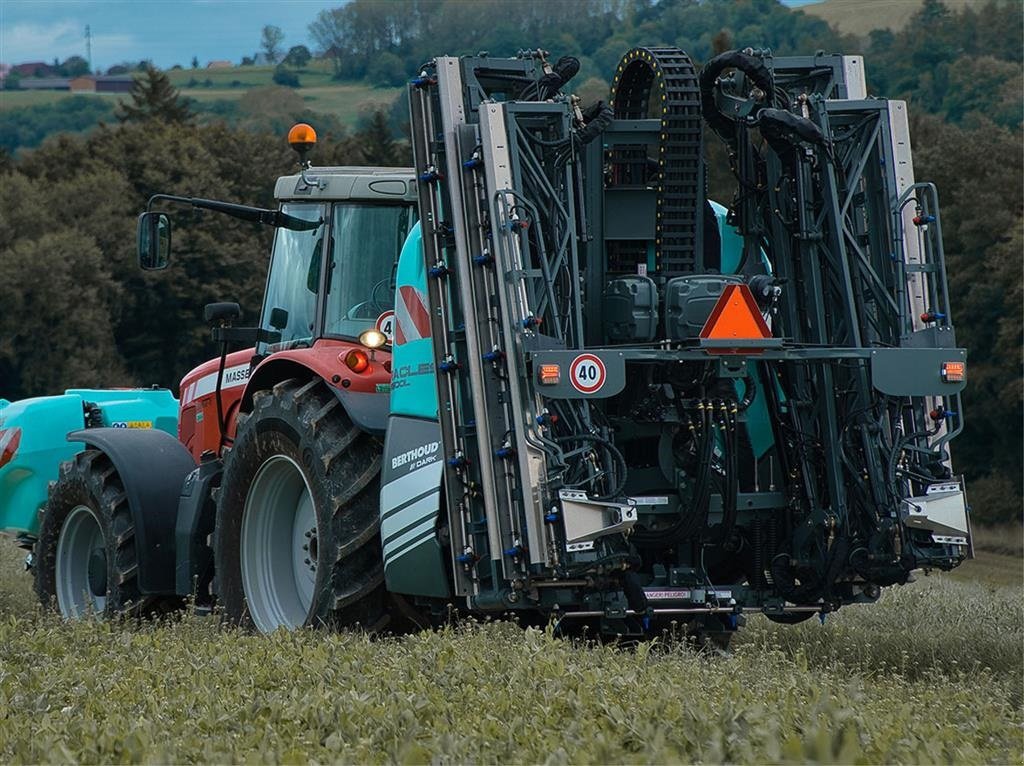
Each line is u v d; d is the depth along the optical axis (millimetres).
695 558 31156
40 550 44344
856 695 20547
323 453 32406
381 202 36406
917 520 29922
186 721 18781
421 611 33344
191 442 44000
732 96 32438
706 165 33219
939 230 31422
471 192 29672
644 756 15562
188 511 38469
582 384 28281
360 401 33000
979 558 128375
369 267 36250
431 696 19484
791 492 31578
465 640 25312
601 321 31312
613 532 28156
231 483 35875
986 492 170250
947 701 22719
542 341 28672
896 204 31562
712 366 29609
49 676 22500
